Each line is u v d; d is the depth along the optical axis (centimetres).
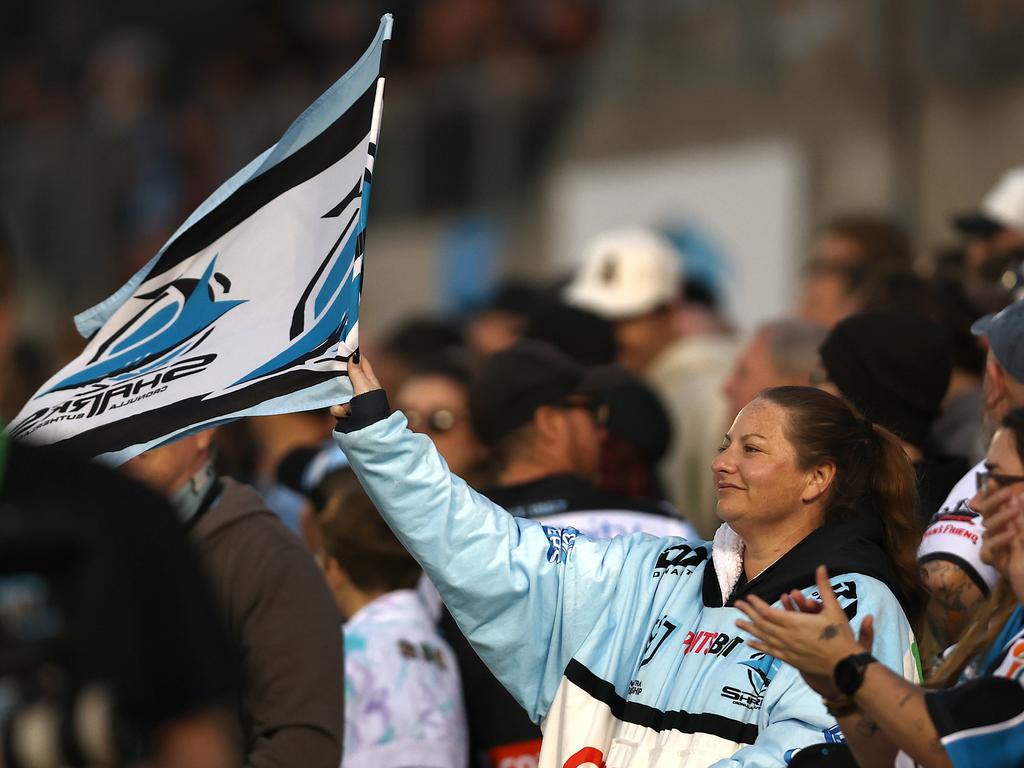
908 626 1055
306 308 1134
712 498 2084
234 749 752
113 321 1225
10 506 668
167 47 5612
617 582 1129
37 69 5547
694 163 3450
